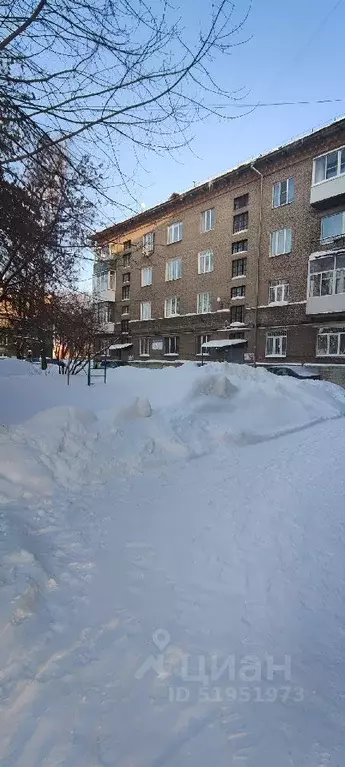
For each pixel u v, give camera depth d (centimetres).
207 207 3027
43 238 538
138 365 3616
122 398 883
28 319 752
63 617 246
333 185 2208
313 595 281
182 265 3238
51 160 466
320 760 166
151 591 277
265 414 874
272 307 2578
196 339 3144
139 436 617
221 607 264
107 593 271
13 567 281
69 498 433
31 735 173
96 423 621
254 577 300
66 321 832
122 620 246
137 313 3684
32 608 247
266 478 520
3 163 439
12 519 365
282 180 2522
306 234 2397
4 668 206
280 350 2559
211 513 408
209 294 3023
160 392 927
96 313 1317
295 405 952
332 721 185
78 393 919
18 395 866
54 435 546
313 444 718
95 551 325
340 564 322
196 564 314
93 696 194
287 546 347
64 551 322
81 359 1324
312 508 427
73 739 172
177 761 165
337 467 574
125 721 182
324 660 223
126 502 431
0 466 452
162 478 511
